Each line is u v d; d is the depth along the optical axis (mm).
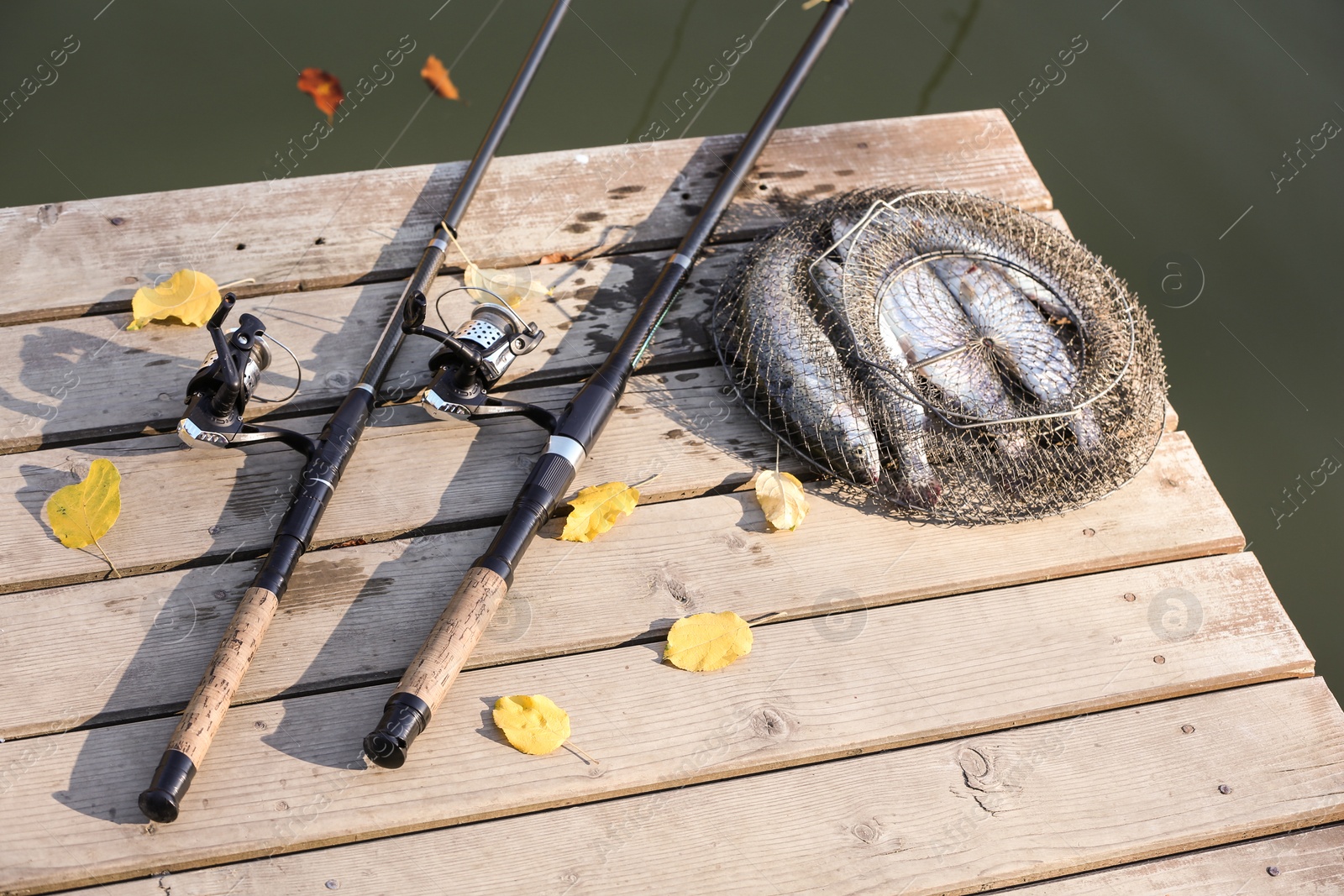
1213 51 4391
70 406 2434
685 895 1944
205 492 2330
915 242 2660
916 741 2168
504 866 1951
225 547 2266
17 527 2256
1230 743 2217
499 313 2393
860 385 2418
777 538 2387
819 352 2426
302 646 2150
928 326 2518
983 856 2031
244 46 3877
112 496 2238
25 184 3459
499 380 2584
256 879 1906
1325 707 2285
